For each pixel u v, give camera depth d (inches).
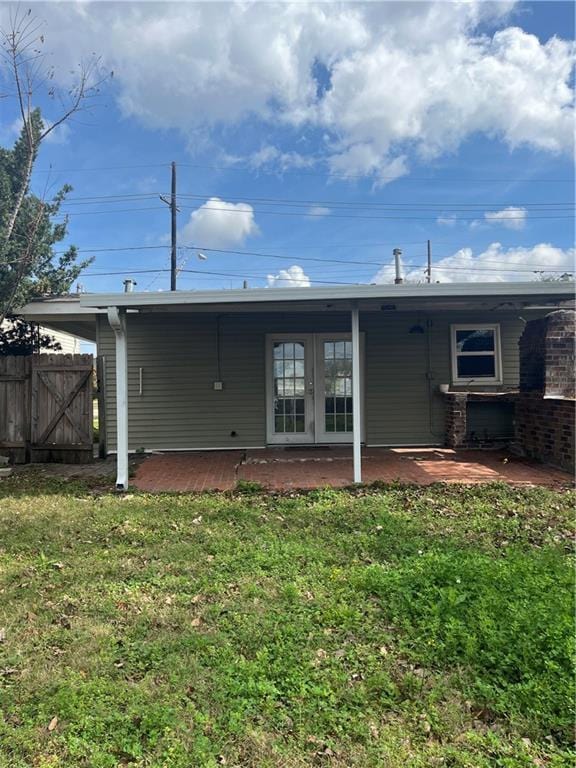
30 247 354.6
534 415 312.7
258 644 109.6
